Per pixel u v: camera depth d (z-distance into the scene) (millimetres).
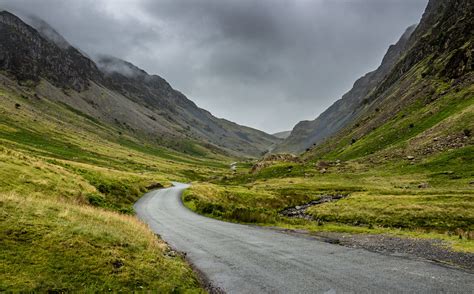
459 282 15539
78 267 14250
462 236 28109
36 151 159250
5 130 195000
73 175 49656
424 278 16250
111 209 39094
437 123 140250
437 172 95125
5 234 15273
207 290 15484
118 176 83625
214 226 35844
